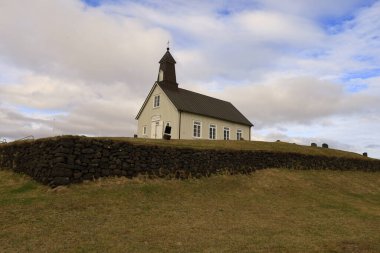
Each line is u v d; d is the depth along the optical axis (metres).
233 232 12.50
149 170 19.39
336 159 31.28
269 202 18.53
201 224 13.29
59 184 15.86
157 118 42.78
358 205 20.41
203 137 42.41
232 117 47.00
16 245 10.19
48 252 9.76
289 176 25.06
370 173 33.53
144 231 11.97
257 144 29.86
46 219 12.43
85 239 10.86
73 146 16.80
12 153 20.50
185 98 44.12
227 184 21.00
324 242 11.96
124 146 18.77
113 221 12.84
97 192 15.94
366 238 12.85
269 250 10.73
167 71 45.12
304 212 17.00
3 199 14.39
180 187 18.86
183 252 10.24
